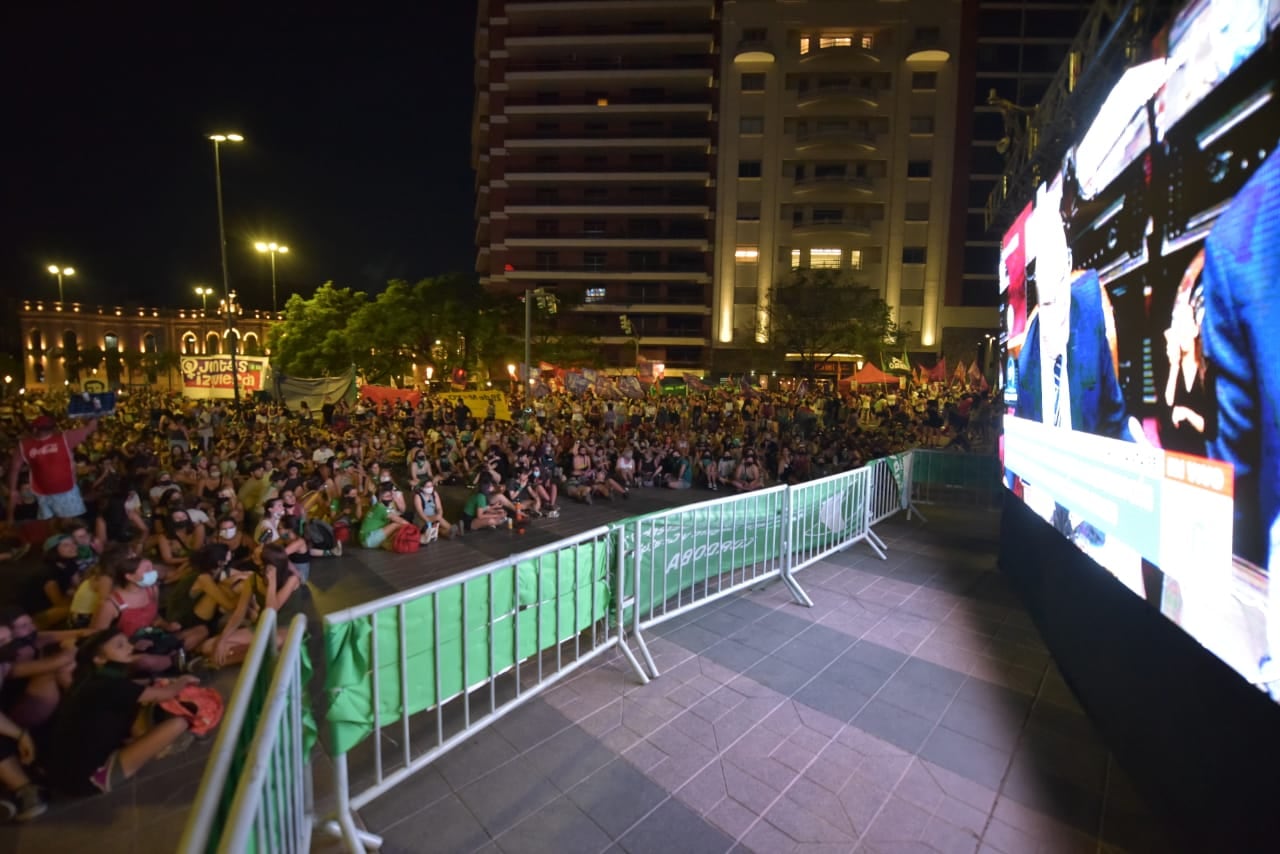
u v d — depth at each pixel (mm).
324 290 39000
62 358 79562
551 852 2746
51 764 3193
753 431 19766
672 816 2979
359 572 7445
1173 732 2801
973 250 49406
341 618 2631
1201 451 2469
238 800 1503
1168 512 2756
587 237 53188
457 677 3225
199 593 5094
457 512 11172
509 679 4297
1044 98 6473
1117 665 3443
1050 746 3582
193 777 3436
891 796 3141
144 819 3113
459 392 21266
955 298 49438
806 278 43500
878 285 50562
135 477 8852
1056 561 4684
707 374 47906
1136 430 3098
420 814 2963
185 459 10148
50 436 7539
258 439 14375
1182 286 2615
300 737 2395
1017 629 5285
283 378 21703
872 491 8461
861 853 2754
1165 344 2773
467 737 3445
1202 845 2549
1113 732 3496
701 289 53406
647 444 15016
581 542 4008
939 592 6211
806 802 3088
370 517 8562
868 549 7879
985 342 47812
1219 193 2322
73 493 7738
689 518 5012
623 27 51344
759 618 5473
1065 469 4305
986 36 47938
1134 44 4398
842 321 40312
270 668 2434
